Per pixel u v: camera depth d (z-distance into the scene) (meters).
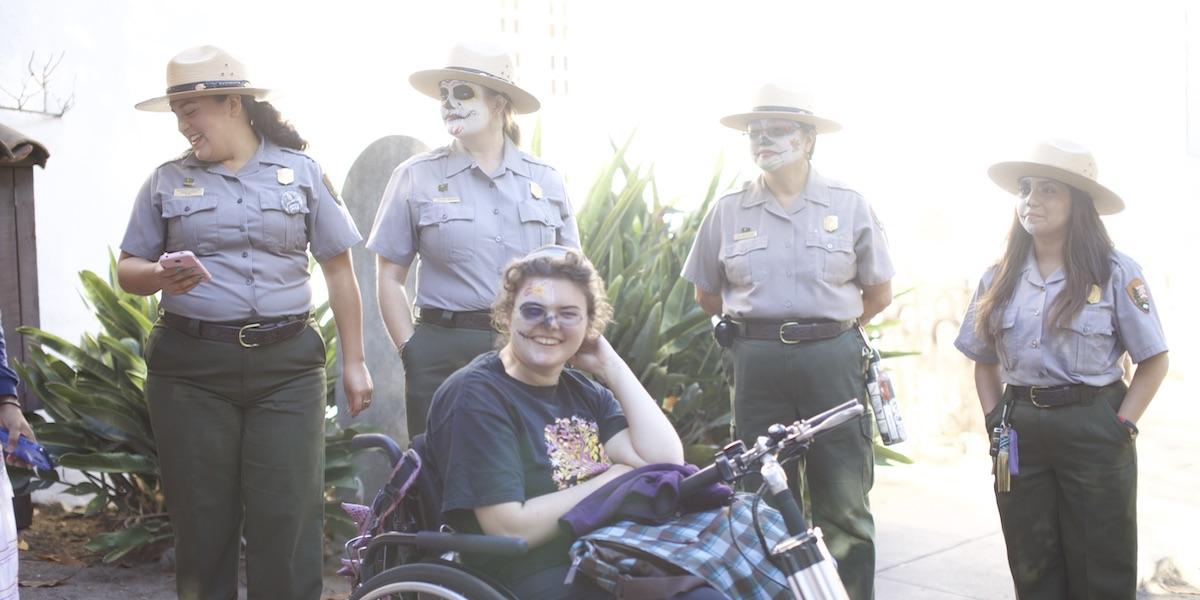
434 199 4.27
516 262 2.99
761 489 2.91
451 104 4.29
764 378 4.40
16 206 5.26
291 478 3.83
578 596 2.77
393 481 3.00
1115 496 3.90
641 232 6.28
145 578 4.97
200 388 3.76
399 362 5.55
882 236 4.54
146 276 3.69
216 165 3.80
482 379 2.92
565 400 3.05
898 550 5.50
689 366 5.97
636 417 3.07
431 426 3.00
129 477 5.38
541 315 2.89
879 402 4.47
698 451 5.61
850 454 4.38
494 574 2.87
